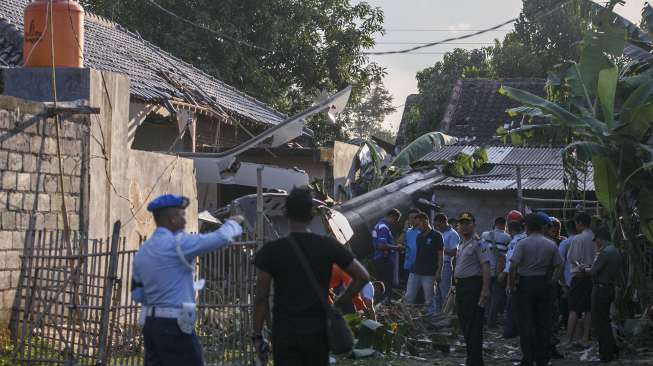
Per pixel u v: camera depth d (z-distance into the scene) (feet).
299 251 19.63
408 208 67.10
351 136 116.88
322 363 19.61
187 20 97.81
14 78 39.99
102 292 33.71
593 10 52.47
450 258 52.90
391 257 55.26
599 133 43.78
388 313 43.98
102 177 39.96
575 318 41.27
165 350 20.30
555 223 46.98
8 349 31.45
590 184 69.87
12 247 33.42
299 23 107.14
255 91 102.63
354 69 113.29
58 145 35.81
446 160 75.82
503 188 71.26
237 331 32.48
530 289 33.78
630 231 44.06
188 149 70.08
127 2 101.86
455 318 42.42
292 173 54.03
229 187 70.64
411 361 37.04
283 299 19.61
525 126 51.44
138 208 43.86
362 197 63.72
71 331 33.27
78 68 39.29
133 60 70.90
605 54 49.44
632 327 41.65
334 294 35.40
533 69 129.49
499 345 43.16
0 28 57.21
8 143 33.45
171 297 20.40
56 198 36.29
